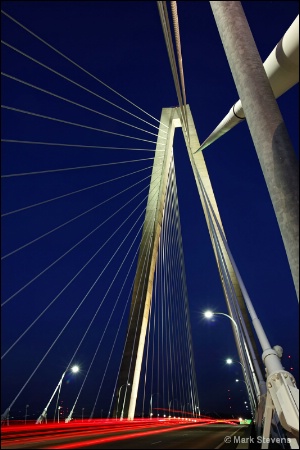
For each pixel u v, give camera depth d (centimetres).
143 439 1579
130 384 4112
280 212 438
